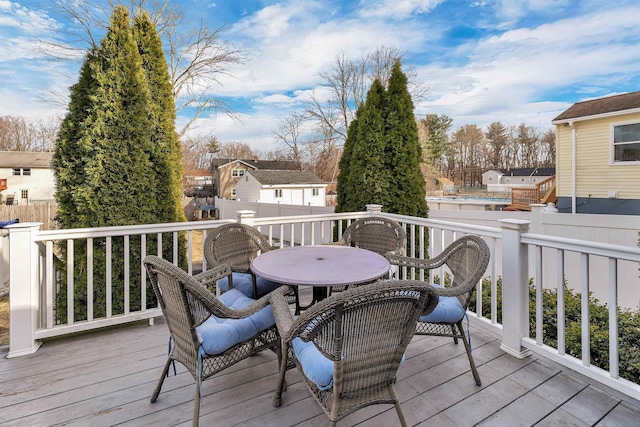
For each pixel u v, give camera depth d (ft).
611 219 14.08
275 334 6.44
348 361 4.37
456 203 45.19
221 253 9.32
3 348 8.25
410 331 4.71
